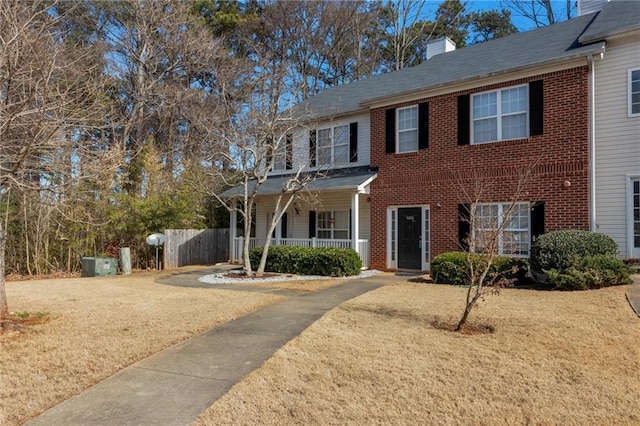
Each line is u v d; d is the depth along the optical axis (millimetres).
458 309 8031
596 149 11422
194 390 4633
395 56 33562
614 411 4125
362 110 16281
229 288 11531
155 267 18547
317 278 13172
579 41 11719
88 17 23844
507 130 12555
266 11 29969
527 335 6262
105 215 17438
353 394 4512
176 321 7543
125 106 26203
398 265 14633
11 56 6957
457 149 13359
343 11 31531
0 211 15438
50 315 8047
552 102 11734
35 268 17234
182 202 19219
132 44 26516
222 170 21094
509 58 13555
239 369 5227
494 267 10477
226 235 21750
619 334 6145
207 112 22172
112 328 7094
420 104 14227
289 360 5449
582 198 11227
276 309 8484
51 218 16938
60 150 9078
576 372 4945
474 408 4215
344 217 17234
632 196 10977
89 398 4473
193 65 26953
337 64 33281
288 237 19000
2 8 7594
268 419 4020
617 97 11250
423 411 4168
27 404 4355
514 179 12234
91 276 15711
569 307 7816
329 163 17281
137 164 21734
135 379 4957
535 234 11836
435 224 13695
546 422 3969
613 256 9875
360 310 8086
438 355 5555
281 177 18656
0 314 7410
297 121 15336
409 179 14344
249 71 25125
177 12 26328
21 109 7367
